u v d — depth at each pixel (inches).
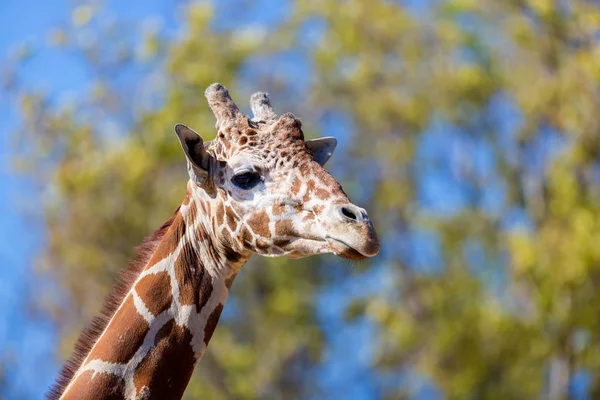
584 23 1520.7
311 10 1727.4
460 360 1621.6
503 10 1606.8
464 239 1738.4
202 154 500.7
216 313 508.1
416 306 1700.3
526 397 1621.6
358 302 1649.9
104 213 1542.8
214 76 1513.3
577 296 1446.9
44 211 1582.2
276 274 1673.2
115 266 1545.3
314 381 1775.3
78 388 479.5
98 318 501.7
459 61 1779.0
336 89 1764.3
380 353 1729.8
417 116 1748.3
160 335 493.7
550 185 1600.6
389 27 1755.7
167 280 502.9
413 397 1763.0
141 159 1477.6
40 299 1577.3
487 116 1753.2
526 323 1518.2
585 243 1408.7
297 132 502.0
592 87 1523.1
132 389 482.6
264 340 1647.4
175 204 1533.0
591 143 1510.8
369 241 465.7
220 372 1528.1
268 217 486.3
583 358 1475.1
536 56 1630.2
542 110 1563.7
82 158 1531.7
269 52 1678.2
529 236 1481.3
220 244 503.8
